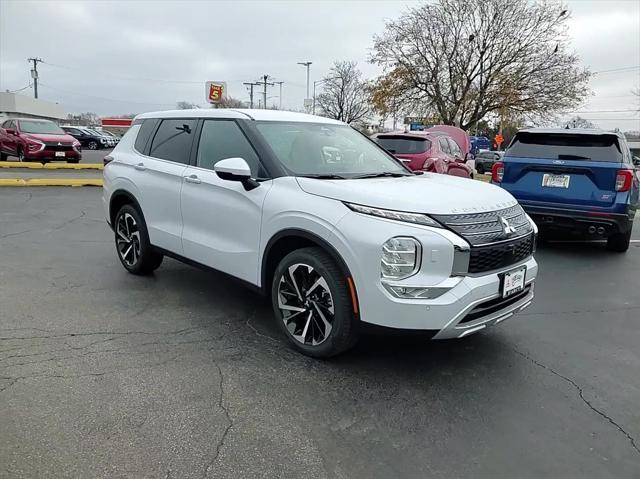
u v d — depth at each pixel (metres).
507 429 2.89
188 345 3.79
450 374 3.50
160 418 2.84
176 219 4.70
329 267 3.39
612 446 2.76
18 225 7.96
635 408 3.16
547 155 7.21
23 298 4.64
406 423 2.91
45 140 16.61
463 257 3.14
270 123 4.33
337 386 3.28
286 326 3.77
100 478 2.35
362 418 2.94
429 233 3.11
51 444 2.57
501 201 3.70
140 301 4.70
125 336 3.91
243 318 4.37
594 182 6.87
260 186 3.87
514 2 30.30
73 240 7.10
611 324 4.60
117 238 5.64
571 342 4.15
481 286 3.20
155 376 3.30
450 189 3.70
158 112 5.39
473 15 30.88
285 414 2.94
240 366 3.49
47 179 13.05
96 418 2.81
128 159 5.38
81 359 3.49
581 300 5.28
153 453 2.55
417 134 10.75
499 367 3.64
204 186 4.34
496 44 30.95
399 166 4.72
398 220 3.15
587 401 3.22
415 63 32.22
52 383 3.15
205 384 3.23
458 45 31.45
